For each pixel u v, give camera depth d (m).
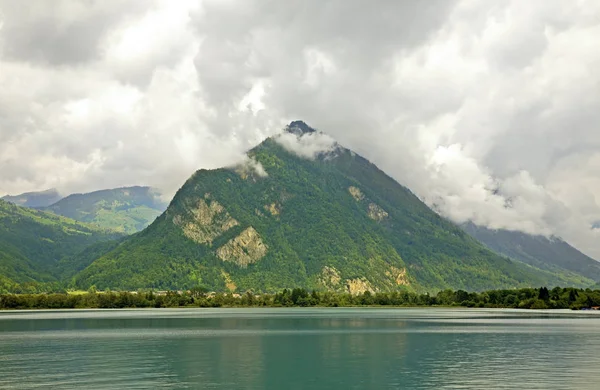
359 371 127.31
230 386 109.94
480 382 113.50
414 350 164.50
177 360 143.62
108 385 110.38
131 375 121.69
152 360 143.62
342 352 160.62
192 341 190.38
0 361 141.75
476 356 151.12
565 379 115.81
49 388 107.44
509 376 119.75
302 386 109.88
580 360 142.62
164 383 112.50
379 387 109.06
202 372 125.50
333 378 118.44
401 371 126.94
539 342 185.00
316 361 142.25
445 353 157.25
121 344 181.25
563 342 185.25
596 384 110.88
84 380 115.44
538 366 132.88
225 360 144.25
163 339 197.50
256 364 137.62
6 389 106.88
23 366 133.38
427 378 117.69
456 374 122.56
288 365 135.75
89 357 148.88
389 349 167.62
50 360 143.25
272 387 108.94
